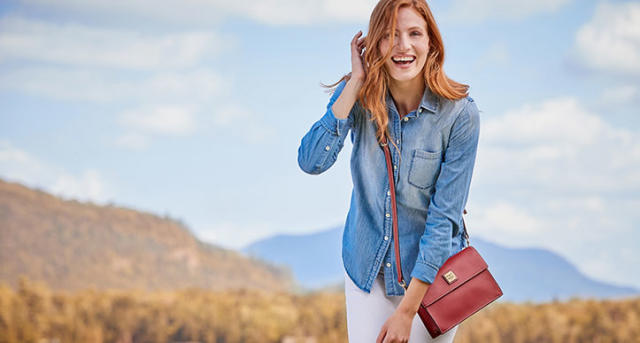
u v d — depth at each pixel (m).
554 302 15.50
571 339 14.12
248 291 17.52
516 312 15.17
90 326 15.92
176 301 16.52
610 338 14.55
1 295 15.63
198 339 15.84
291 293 17.19
